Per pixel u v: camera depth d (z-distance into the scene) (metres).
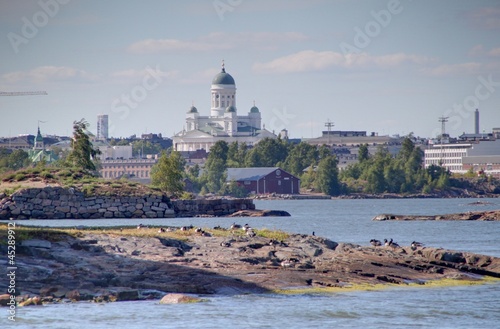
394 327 166.75
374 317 173.62
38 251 199.25
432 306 184.12
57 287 179.75
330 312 176.38
